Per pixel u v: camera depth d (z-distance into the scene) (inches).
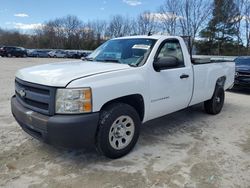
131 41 184.9
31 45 3289.9
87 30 2947.8
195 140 183.6
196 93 209.3
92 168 140.9
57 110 129.5
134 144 160.4
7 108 253.6
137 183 127.6
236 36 1732.3
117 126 148.6
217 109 251.8
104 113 141.2
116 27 2603.3
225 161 151.8
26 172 135.6
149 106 165.5
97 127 138.7
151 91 164.4
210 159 153.9
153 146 171.3
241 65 401.1
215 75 235.0
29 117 137.7
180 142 179.3
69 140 128.6
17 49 1615.4
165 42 179.5
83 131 129.4
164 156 156.7
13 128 195.9
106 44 201.2
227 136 193.2
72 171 137.5
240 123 226.4
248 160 153.8
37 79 137.3
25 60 1279.5
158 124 218.2
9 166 140.8
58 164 144.3
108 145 143.6
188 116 244.5
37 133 138.9
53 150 160.2
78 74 135.3
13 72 620.7
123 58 173.8
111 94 139.7
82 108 129.6
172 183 128.3
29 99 143.3
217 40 1764.3
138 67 158.1
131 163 147.2
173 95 183.0
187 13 1765.5
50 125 127.4
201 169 141.9
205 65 217.9
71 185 125.1
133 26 2329.0
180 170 140.5
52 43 3171.8
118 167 142.4
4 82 435.8
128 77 149.8
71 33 3046.3
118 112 144.9
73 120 126.4
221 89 251.1
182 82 189.0
